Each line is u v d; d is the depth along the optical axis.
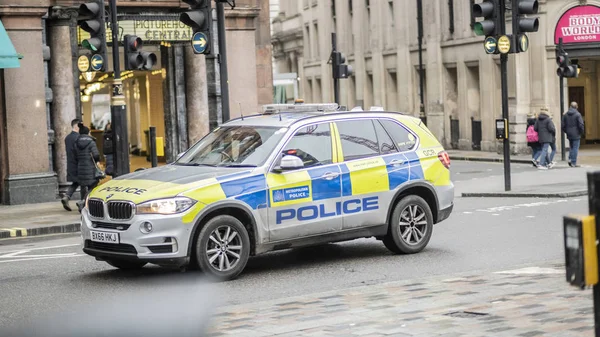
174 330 13.33
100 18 31.69
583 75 68.88
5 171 38.19
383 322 13.61
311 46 110.00
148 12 42.81
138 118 59.50
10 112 38.06
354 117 21.31
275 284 18.80
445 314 13.97
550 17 62.72
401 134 21.92
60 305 16.98
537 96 63.53
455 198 37.12
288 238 19.91
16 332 13.93
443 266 20.30
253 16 45.34
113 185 19.58
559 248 22.27
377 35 90.38
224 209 19.12
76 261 22.55
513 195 36.44
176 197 18.56
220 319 14.33
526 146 63.81
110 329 13.23
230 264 19.19
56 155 39.75
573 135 51.47
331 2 103.00
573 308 13.81
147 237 18.42
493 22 35.28
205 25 27.91
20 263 22.62
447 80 76.38
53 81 39.75
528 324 12.83
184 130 44.34
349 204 20.69
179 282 18.94
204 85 44.47
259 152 19.95
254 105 45.72
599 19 62.25
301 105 22.11
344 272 19.95
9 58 36.03
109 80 54.28
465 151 72.12
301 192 19.98
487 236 24.77
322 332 13.10
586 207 31.30
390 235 21.50
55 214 33.84
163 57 44.34
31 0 38.09
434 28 77.00
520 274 17.69
